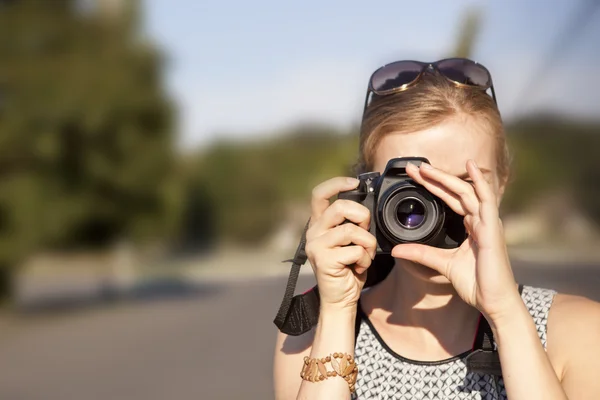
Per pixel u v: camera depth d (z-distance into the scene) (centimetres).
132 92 1645
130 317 1578
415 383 165
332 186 171
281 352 182
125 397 749
